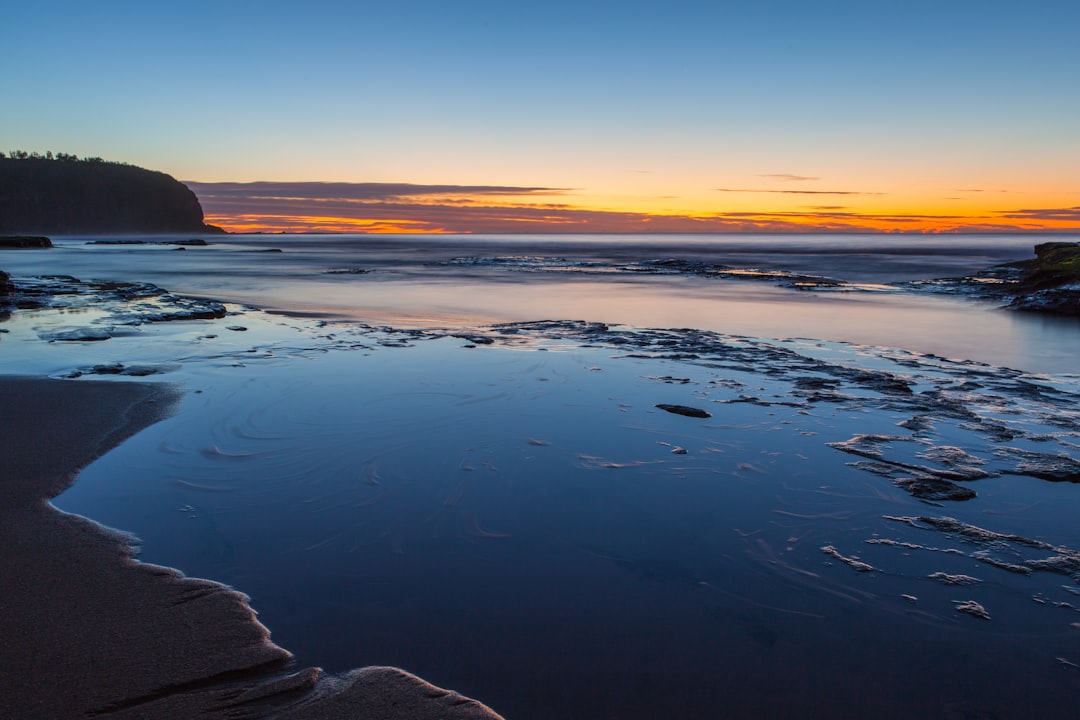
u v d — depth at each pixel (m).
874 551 3.46
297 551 3.37
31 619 2.70
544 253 56.50
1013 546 3.53
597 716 2.27
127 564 3.18
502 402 6.19
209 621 2.73
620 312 14.48
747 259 45.94
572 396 6.43
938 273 31.25
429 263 35.44
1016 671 2.54
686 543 3.53
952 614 2.90
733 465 4.65
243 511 3.82
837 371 7.66
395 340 9.62
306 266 32.00
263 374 7.22
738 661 2.58
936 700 2.38
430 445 4.98
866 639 2.72
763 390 6.74
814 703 2.36
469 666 2.51
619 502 4.04
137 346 8.86
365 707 2.25
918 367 8.22
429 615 2.84
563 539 3.56
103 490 4.06
